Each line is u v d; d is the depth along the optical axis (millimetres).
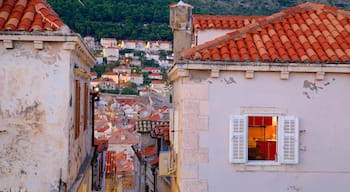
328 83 9930
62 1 163250
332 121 9938
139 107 89750
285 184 9867
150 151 21422
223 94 9781
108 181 30641
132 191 33188
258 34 10852
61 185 8789
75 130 10016
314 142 9922
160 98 80938
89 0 178375
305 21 11562
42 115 8836
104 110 87750
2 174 8750
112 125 67875
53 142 8844
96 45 172625
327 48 10188
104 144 19188
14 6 9547
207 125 9750
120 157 40438
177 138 11156
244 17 14242
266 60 9641
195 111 9742
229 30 13594
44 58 8844
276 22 11445
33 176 8797
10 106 8781
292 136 9797
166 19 189000
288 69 9664
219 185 9750
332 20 11484
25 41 8758
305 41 10484
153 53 179125
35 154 8820
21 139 8797
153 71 164000
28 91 8828
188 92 9734
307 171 9914
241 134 9727
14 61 8789
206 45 10289
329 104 9922
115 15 182750
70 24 168625
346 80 9922
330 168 9930
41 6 9453
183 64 9539
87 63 12469
